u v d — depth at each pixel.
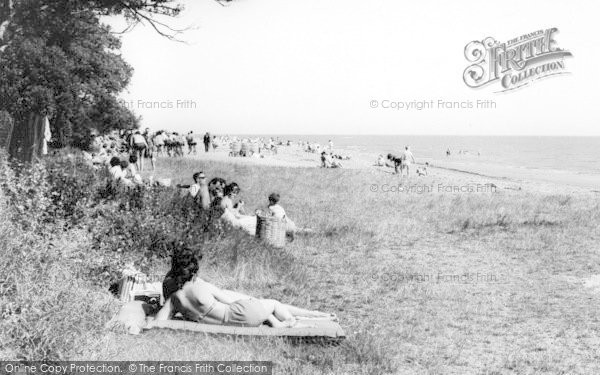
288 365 6.71
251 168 31.88
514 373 7.12
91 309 6.52
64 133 32.75
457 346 8.04
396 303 10.08
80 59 30.36
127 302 7.71
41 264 6.43
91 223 9.56
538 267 12.93
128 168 17.09
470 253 14.33
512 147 174.12
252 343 7.12
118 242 9.60
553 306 10.05
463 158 96.50
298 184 26.80
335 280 11.45
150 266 9.60
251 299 7.56
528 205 22.48
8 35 15.21
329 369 6.79
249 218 14.73
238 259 11.29
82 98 33.56
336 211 20.28
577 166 78.75
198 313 7.35
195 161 34.16
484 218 19.30
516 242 15.67
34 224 7.48
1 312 5.58
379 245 15.05
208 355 6.57
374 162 57.78
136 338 6.85
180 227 11.52
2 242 6.30
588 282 11.68
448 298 10.41
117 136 43.38
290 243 14.67
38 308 5.72
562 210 21.17
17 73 18.77
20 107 19.44
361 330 8.31
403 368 7.18
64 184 10.82
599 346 8.15
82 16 16.45
